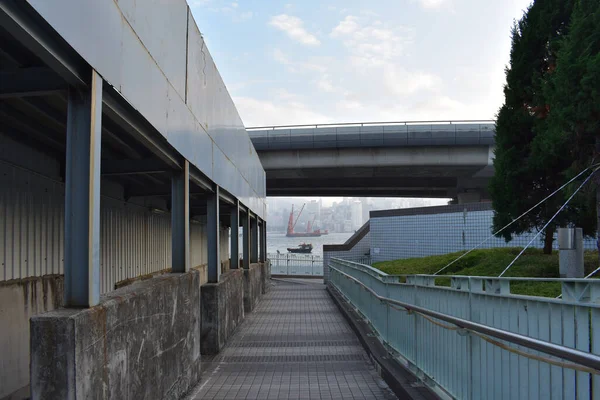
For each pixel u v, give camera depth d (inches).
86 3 119.3
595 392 92.6
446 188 1320.1
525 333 127.1
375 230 972.6
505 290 169.8
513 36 473.4
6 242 180.5
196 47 250.2
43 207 209.2
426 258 721.6
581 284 126.3
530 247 554.9
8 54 135.0
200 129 259.0
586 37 335.0
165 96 191.0
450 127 1040.8
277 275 1120.8
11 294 181.6
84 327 110.8
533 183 438.9
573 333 107.6
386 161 1085.8
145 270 345.7
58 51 109.1
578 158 362.3
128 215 311.9
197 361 231.1
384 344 276.4
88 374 112.3
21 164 192.5
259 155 1115.3
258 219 666.2
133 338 144.5
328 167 1106.1
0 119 172.7
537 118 430.6
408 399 181.5
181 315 203.3
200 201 410.3
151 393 161.2
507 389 127.3
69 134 122.9
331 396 208.1
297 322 414.6
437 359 183.6
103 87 135.5
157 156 203.9
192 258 498.9
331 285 727.7
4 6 89.3
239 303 396.8
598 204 337.1
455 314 177.0
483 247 714.8
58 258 220.2
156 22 180.7
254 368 257.9
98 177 126.5
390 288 278.8
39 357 105.7
